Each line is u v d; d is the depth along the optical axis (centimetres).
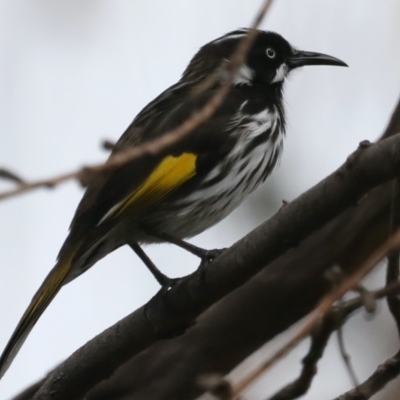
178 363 1132
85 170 572
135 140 1141
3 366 971
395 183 856
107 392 1127
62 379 973
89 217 1075
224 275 895
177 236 1183
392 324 1282
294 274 1098
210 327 1128
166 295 940
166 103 1200
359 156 796
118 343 953
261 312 1120
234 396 564
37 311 1005
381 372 871
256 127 1198
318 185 825
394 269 848
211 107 636
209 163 1152
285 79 1309
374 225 1080
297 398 930
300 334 582
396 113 1077
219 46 1291
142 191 1093
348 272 1099
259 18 664
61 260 1052
